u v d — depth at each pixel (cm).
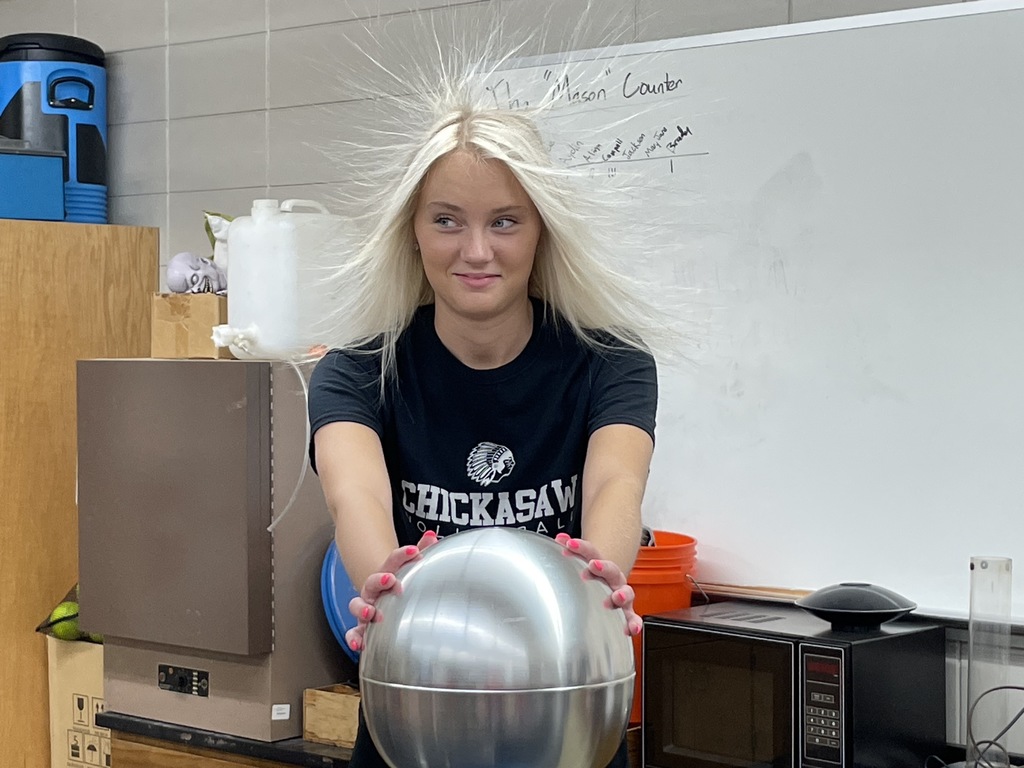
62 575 329
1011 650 217
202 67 346
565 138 265
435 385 158
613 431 151
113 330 338
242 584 238
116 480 256
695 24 267
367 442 153
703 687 219
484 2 295
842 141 235
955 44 224
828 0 250
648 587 236
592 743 99
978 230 223
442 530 162
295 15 327
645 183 256
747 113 245
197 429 244
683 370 241
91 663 287
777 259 243
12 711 322
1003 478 221
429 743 96
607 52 261
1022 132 218
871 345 233
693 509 253
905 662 212
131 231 341
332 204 319
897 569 231
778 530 243
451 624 96
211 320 263
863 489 234
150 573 251
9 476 321
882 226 232
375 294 154
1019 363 219
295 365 240
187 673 252
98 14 367
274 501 241
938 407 227
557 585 100
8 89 349
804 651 205
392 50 309
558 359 158
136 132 361
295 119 328
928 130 227
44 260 325
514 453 159
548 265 151
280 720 243
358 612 103
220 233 276
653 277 255
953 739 225
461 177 129
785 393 242
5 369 320
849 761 200
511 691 94
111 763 269
